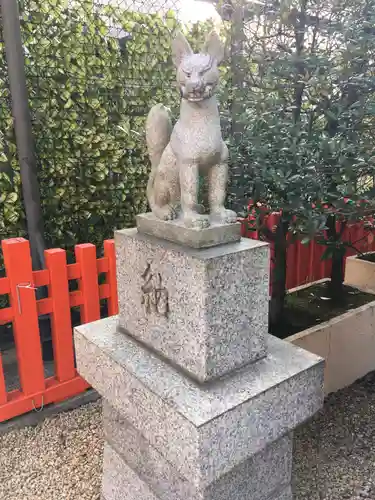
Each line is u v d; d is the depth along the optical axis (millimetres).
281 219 2047
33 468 1761
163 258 1186
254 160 1874
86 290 2133
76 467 1766
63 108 2688
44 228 2746
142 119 2965
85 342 1456
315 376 1271
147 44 2885
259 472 1282
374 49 1879
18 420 2012
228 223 1184
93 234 3047
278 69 1923
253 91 2082
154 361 1270
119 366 1274
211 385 1139
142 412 1197
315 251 3188
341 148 1772
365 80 1905
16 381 2410
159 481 1272
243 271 1149
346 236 3090
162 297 1210
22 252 1869
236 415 1065
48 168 2723
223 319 1134
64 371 2109
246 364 1238
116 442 1472
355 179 1863
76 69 2676
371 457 1787
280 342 1408
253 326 1226
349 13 1940
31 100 2570
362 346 2344
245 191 2008
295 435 1920
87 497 1624
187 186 1157
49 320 2586
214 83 1105
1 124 2514
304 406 1265
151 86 2961
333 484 1645
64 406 2127
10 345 2844
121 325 1472
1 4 2273
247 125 1959
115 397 1329
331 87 1926
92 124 2801
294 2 1908
